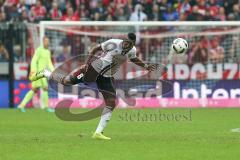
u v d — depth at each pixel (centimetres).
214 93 5934
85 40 6069
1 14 6481
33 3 6675
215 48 6053
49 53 5322
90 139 3388
